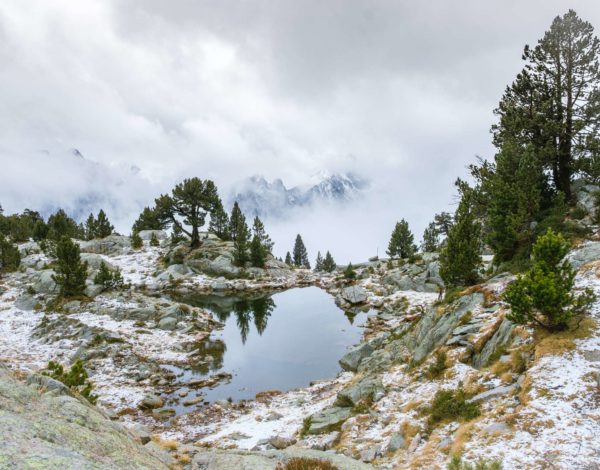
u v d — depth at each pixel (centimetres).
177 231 7538
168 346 3591
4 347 3234
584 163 2911
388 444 1388
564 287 1479
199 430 2102
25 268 5775
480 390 1470
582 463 931
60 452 550
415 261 6191
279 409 2338
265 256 7919
